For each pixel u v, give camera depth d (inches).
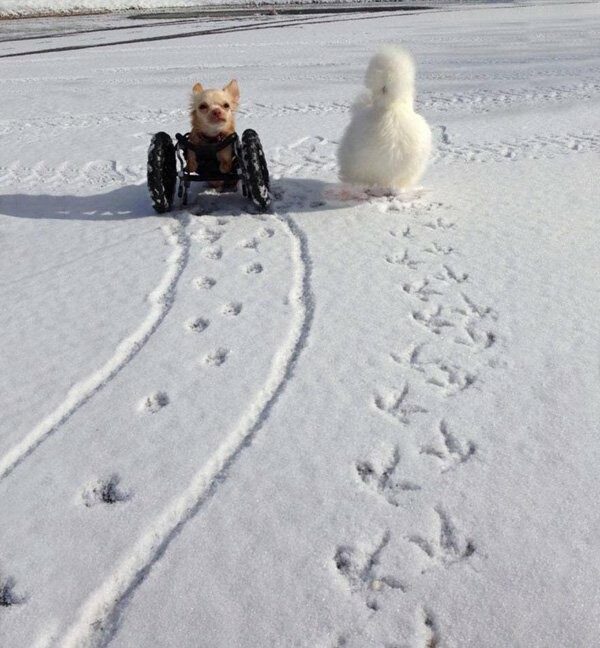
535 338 28.4
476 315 30.6
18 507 20.8
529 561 18.2
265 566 18.4
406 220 42.3
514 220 41.5
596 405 24.1
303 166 56.6
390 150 43.0
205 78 108.9
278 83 101.0
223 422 24.2
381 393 25.4
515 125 68.8
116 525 20.0
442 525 19.6
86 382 27.0
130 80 109.2
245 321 30.9
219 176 44.8
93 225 44.2
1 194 51.7
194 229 42.1
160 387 26.5
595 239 38.0
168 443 23.3
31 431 24.2
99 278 36.0
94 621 17.5
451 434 23.1
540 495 20.3
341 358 27.7
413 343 28.6
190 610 17.3
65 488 21.6
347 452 22.5
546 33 160.9
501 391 25.2
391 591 17.6
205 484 21.6
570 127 66.6
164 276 35.9
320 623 16.8
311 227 41.7
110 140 68.2
